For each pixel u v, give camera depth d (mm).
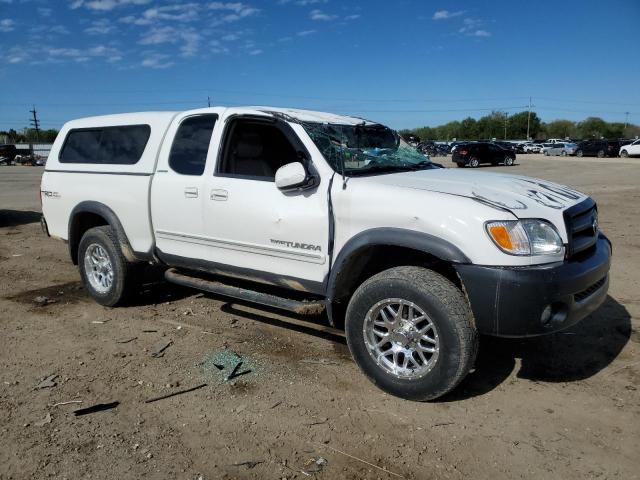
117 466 2961
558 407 3549
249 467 2951
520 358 4285
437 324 3412
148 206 5031
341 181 3871
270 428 3328
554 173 24484
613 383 3855
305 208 3984
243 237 4355
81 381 3959
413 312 3568
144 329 4980
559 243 3400
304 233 3996
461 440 3189
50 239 9523
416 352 3605
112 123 5508
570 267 3395
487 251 3289
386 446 3137
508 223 3311
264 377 4000
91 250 5648
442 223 3404
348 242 3777
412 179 3971
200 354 4414
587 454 3047
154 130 5094
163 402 3648
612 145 43688
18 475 2885
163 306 5633
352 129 4594
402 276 3547
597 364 4156
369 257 3895
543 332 3340
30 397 3723
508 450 3090
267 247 4230
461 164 31703
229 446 3145
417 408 3553
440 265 3912
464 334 3357
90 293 5730
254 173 4621
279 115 4293
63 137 5996
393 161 4570
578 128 116625
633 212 11609
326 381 3934
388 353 3738
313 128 4250
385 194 3658
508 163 32250
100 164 5480
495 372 4055
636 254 7586
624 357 4258
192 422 3400
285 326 5012
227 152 4586
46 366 4211
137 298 5715
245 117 4496
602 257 3785
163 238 4988
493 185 3885
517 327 3297
